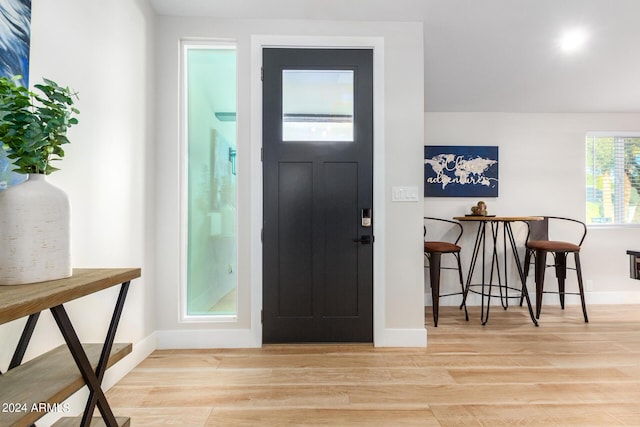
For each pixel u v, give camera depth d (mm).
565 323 3021
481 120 3686
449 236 3666
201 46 2553
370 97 2543
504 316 3252
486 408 1683
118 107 1983
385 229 2527
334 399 1768
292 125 2535
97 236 1776
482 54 2889
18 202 1017
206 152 2592
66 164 1555
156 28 2469
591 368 2121
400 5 2396
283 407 1695
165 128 2484
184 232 2545
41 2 1383
